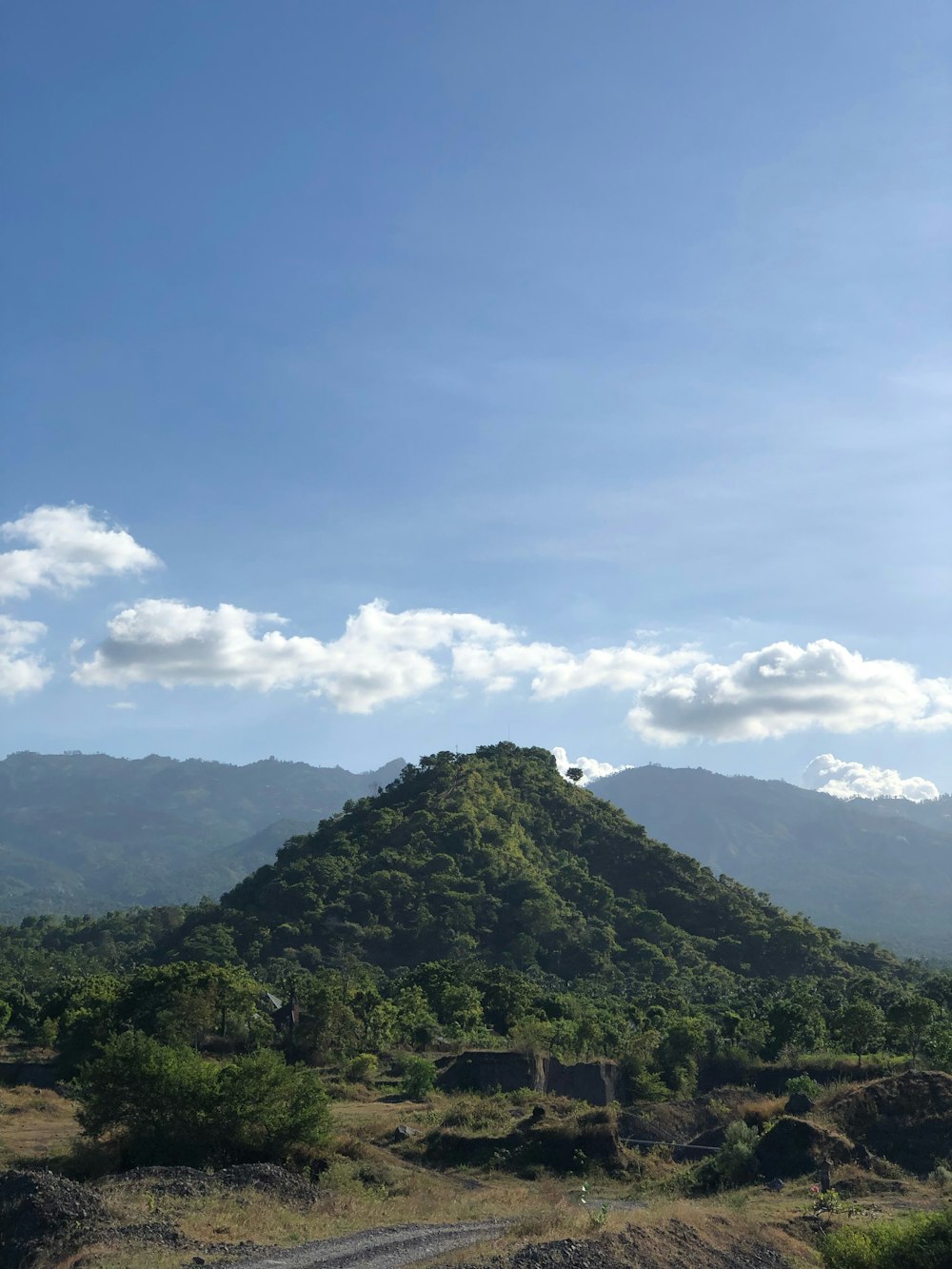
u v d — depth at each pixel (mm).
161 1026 73625
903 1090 47281
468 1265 22016
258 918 172375
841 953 187375
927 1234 25328
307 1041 82188
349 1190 36531
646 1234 25734
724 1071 72375
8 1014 94312
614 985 150500
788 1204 35375
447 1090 67125
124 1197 28844
